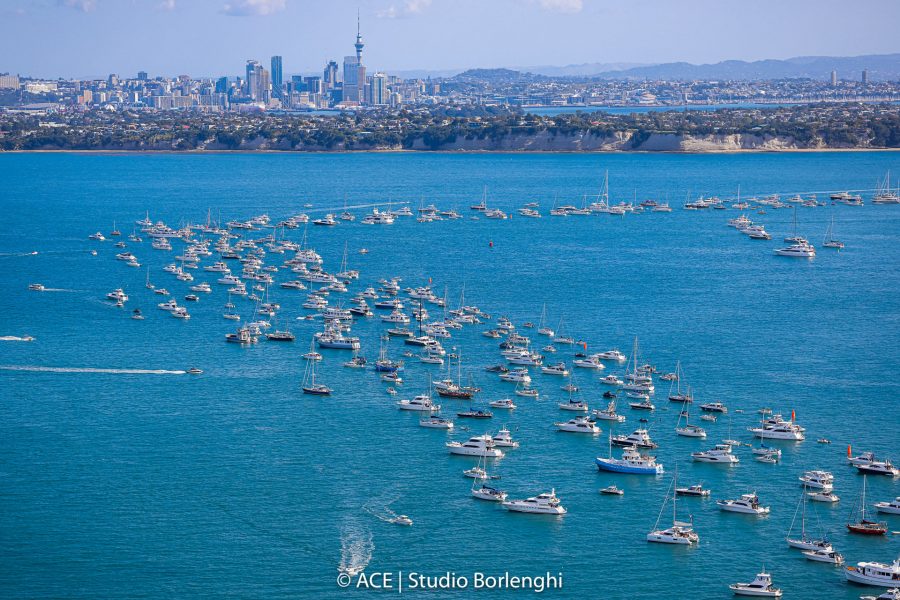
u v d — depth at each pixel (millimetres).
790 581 197375
